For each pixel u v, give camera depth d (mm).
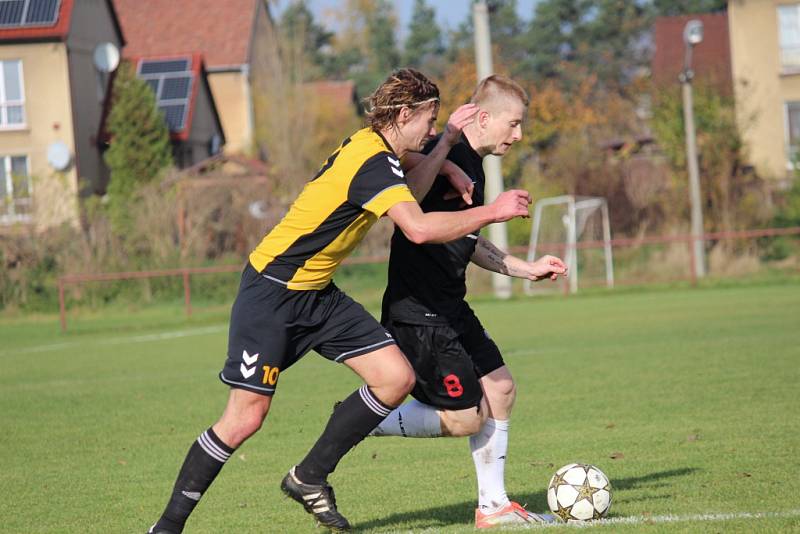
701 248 68250
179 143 100500
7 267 66250
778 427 20359
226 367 12133
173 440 22484
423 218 11531
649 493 15164
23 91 89938
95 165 94938
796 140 79375
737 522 12812
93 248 67125
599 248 72500
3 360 43000
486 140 13547
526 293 67375
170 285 66375
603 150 94500
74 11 92438
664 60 112500
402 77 12242
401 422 13469
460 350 13172
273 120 111250
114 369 37906
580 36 180500
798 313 46281
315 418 24609
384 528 13898
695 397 24812
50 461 20438
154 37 127875
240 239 71188
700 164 74125
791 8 96188
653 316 48875
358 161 11789
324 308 12289
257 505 15852
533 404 24984
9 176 70312
